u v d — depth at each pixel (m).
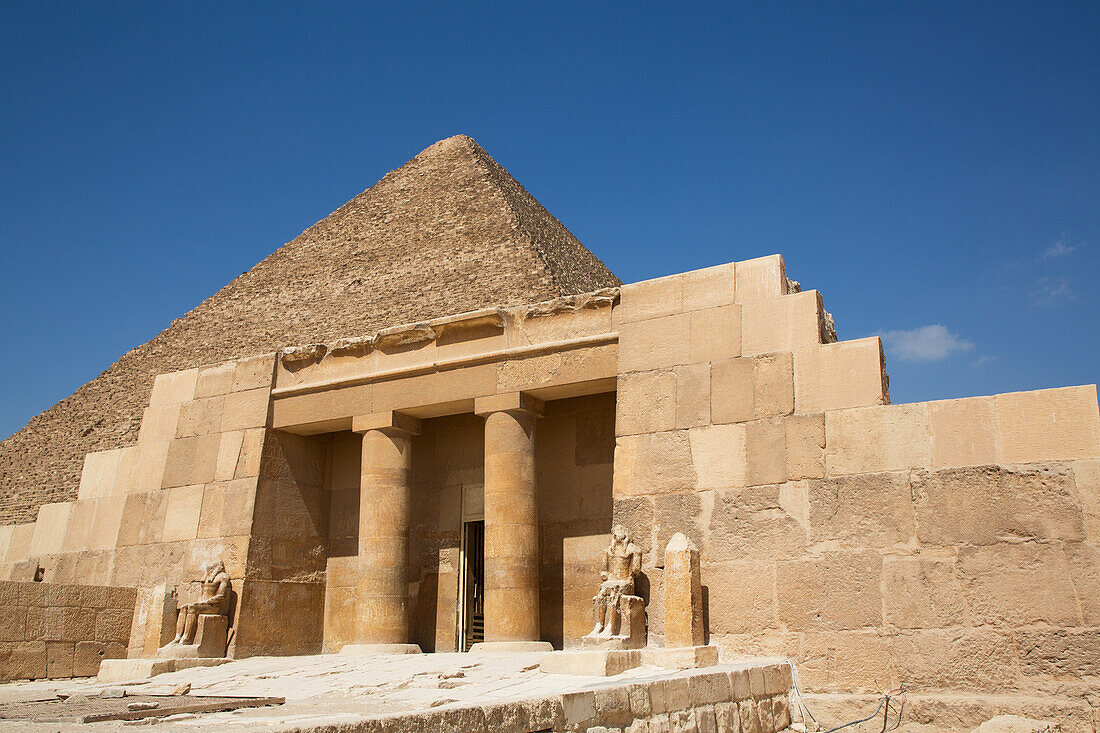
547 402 20.78
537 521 19.23
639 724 10.12
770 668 13.66
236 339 85.31
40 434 100.25
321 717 7.79
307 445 22.67
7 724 7.77
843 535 14.65
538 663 14.59
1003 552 13.50
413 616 21.33
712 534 15.72
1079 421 13.49
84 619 20.19
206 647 19.41
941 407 14.51
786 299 16.38
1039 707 12.58
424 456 22.22
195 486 22.19
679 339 17.20
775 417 15.77
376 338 21.11
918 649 13.66
